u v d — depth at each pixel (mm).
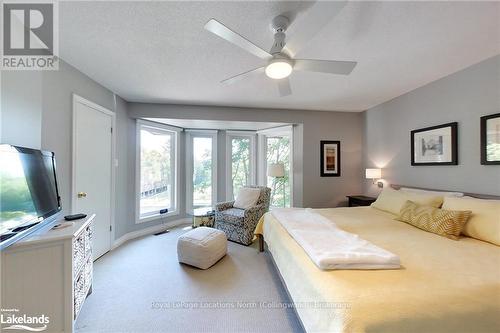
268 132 4473
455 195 2293
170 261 2633
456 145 2453
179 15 1519
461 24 1636
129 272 2359
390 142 3467
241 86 2877
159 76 2555
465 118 2373
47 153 1706
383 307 933
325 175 4113
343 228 2061
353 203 3838
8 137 1567
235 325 1594
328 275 1172
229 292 1994
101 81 2695
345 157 4168
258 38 1755
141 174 3750
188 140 4461
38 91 1869
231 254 2861
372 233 1914
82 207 2469
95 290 2018
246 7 1431
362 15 1524
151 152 3949
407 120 3135
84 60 2176
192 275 2297
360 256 1250
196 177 4547
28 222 1335
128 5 1428
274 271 2389
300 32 1333
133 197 3549
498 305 988
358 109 4031
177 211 4301
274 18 1521
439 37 1804
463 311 952
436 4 1431
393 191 2881
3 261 1202
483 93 2207
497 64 2098
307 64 1594
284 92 2188
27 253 1266
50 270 1322
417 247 1583
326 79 2668
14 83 1611
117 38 1803
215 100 3482
